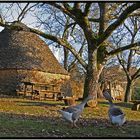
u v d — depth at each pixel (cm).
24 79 3581
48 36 2356
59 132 1068
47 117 1575
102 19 2322
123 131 1102
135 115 2116
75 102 2464
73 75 4881
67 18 3159
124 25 3669
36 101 2619
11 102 2431
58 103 2477
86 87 2283
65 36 2672
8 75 3609
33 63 3684
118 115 1120
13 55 3719
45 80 3741
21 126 1176
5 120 1351
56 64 3928
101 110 2167
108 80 4988
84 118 1574
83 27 2212
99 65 2342
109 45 2458
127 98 4047
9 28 2348
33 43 3912
